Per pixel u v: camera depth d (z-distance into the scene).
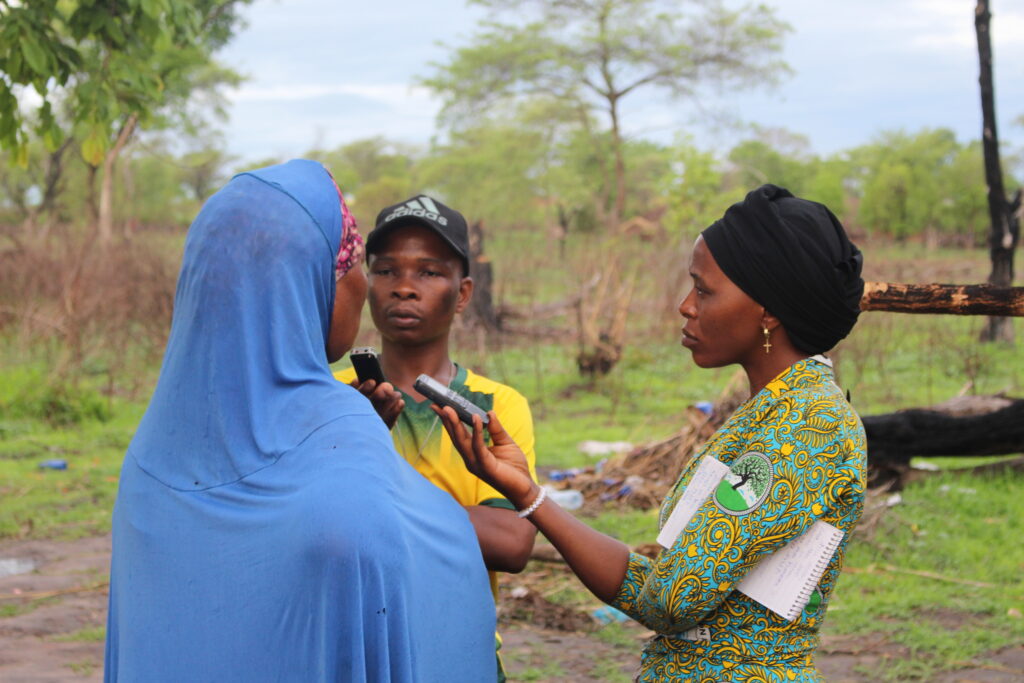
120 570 1.70
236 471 1.62
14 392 11.06
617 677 4.41
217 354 1.64
